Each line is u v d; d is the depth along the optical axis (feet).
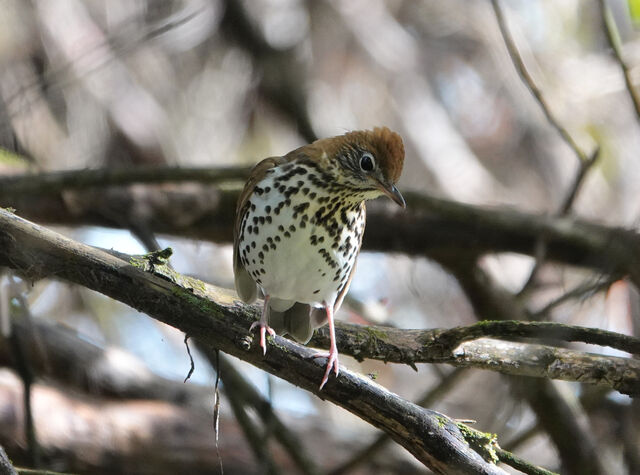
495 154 59.26
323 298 29.35
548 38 55.36
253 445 35.55
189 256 53.36
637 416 38.55
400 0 58.65
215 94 51.93
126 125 48.73
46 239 23.25
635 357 27.27
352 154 28.68
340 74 56.29
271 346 23.99
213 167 38.29
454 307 55.42
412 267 44.01
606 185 53.47
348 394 23.58
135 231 41.37
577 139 52.13
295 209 28.17
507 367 25.85
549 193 57.26
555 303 37.17
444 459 22.57
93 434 38.45
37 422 37.65
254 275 29.40
